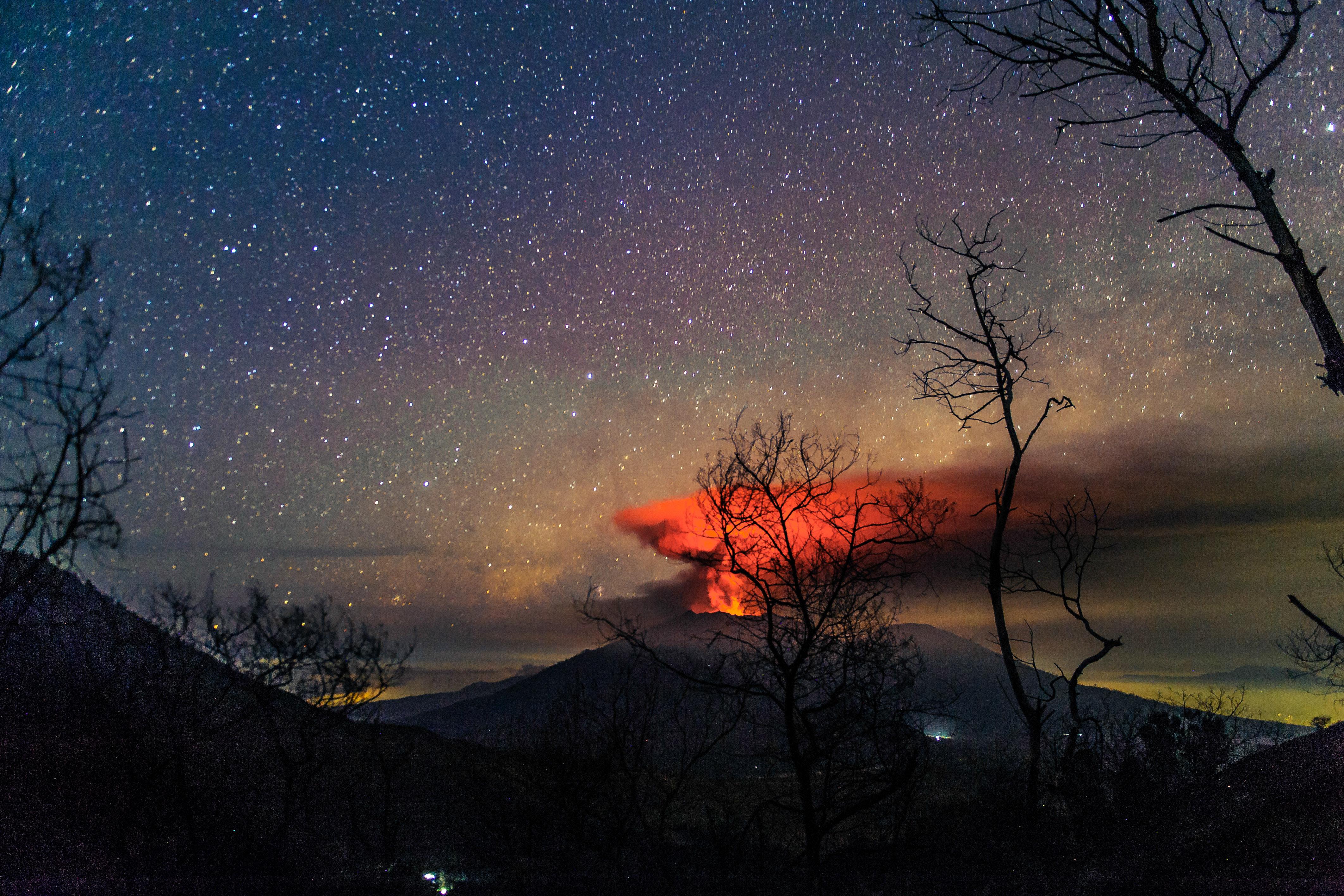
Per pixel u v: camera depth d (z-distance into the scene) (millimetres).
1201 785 12547
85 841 10578
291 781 12828
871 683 13266
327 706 13398
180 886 10375
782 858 14555
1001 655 15906
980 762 16875
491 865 13992
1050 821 13773
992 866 12055
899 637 13453
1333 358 6438
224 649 12734
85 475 9977
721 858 14125
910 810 14633
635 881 13125
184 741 12086
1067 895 10141
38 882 9625
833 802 13188
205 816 11977
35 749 11102
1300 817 9945
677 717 14469
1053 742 15172
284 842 12227
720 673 13398
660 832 13945
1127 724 15602
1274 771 11312
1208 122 7211
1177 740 14188
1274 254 6867
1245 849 9766
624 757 14398
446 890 12570
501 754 17047
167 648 12469
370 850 13406
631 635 14078
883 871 12609
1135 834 11414
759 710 13844
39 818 10461
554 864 14086
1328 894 8250
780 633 13125
